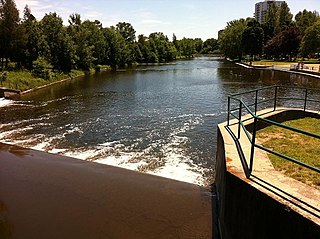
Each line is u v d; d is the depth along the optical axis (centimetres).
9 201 857
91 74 6003
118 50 8231
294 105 2253
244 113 2009
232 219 568
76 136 1545
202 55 17338
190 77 4750
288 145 777
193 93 3012
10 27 4628
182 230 701
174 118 1920
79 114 2103
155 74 5531
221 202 679
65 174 1034
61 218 766
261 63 7062
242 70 5878
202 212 771
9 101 2734
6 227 734
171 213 771
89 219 757
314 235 386
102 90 3419
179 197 853
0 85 3259
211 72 5619
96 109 2277
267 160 618
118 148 1338
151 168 1087
